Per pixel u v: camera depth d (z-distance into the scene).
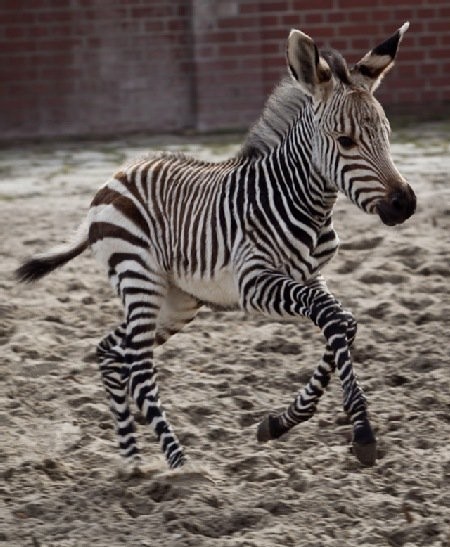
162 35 34.81
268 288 11.49
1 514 11.35
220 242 12.02
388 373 15.03
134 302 12.48
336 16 34.56
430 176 25.45
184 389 14.70
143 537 10.75
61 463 12.58
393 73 34.91
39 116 34.88
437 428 13.24
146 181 12.69
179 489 11.68
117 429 12.81
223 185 12.20
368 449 10.93
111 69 34.88
